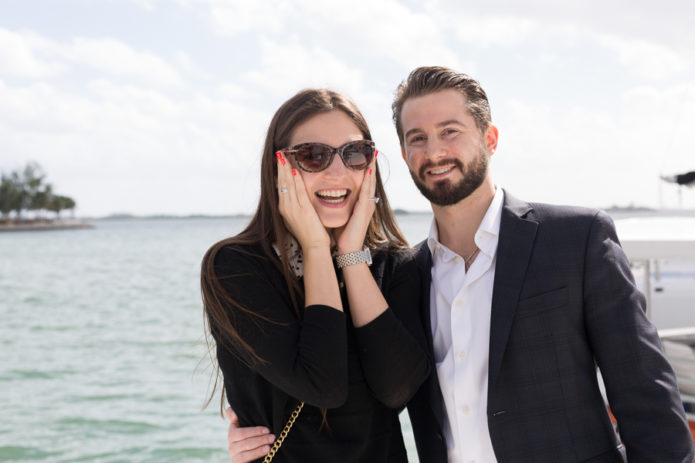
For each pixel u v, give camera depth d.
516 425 2.04
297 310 2.15
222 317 2.07
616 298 2.00
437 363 2.29
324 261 2.12
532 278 2.09
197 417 8.06
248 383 2.12
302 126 2.21
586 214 2.15
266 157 2.28
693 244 3.05
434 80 2.29
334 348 1.99
